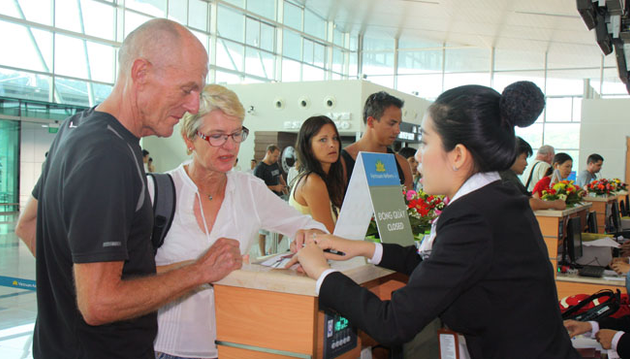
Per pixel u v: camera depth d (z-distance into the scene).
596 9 6.09
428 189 1.25
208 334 1.62
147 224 1.29
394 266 1.50
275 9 17.38
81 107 12.52
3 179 12.81
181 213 1.64
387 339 1.14
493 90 1.21
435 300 1.11
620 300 2.59
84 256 1.09
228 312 1.44
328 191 2.46
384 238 1.59
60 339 1.24
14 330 4.30
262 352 1.39
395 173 1.77
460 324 1.17
